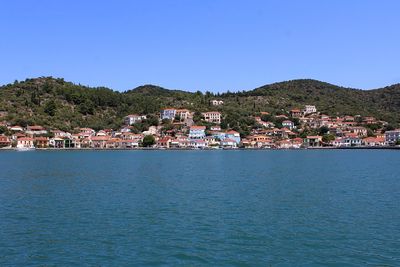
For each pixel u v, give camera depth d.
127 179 89.00
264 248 36.25
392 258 33.56
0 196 64.00
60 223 45.31
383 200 59.38
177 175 98.19
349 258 33.69
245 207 54.12
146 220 46.53
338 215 48.97
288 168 118.94
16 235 40.44
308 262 32.91
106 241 38.34
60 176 95.56
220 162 150.25
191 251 35.44
